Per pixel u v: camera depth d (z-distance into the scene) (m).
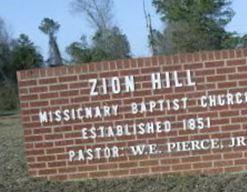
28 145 11.56
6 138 20.64
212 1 52.12
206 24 52.69
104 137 11.38
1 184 11.57
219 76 11.16
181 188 10.45
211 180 10.82
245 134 11.20
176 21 53.78
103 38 62.31
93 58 62.09
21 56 74.94
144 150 11.32
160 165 11.33
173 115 11.27
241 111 11.20
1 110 60.03
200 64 11.16
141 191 10.48
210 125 11.23
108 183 11.11
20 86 11.47
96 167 11.44
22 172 12.53
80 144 11.43
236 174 11.13
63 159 11.48
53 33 79.94
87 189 10.82
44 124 11.48
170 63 11.19
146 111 11.28
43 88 11.42
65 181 11.46
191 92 11.21
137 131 11.32
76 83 11.35
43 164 11.54
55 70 11.38
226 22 52.69
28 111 11.49
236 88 11.16
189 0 53.16
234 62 11.12
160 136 11.30
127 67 11.24
